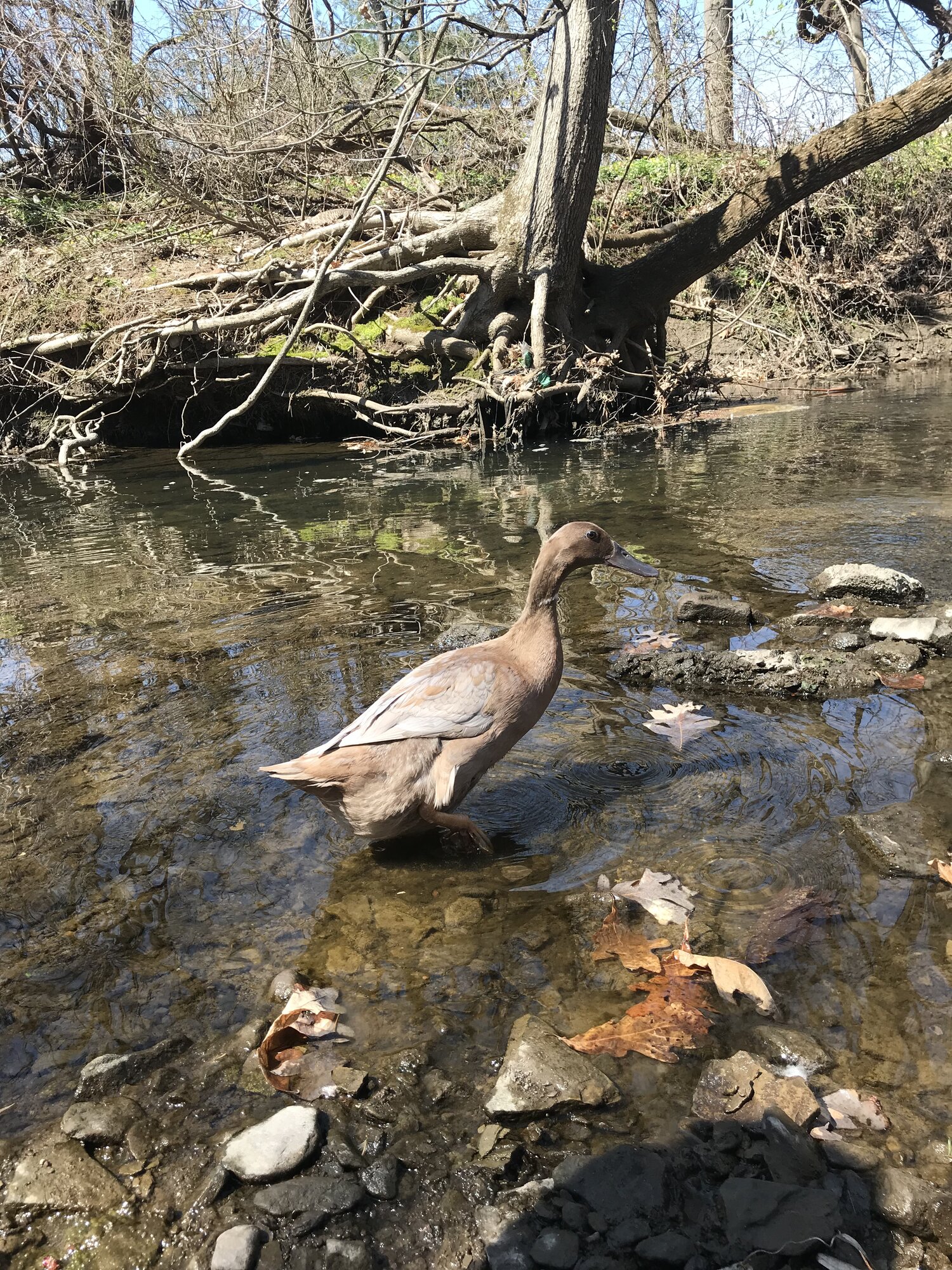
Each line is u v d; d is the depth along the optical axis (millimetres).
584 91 3654
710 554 2100
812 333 5184
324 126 3949
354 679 1526
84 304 4406
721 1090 755
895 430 3418
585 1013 849
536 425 3928
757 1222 658
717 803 1149
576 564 1207
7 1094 794
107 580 2234
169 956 941
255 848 1120
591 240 4578
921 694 1393
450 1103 768
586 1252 649
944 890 972
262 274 4055
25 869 1084
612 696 1463
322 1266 651
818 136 3885
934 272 5742
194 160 4195
